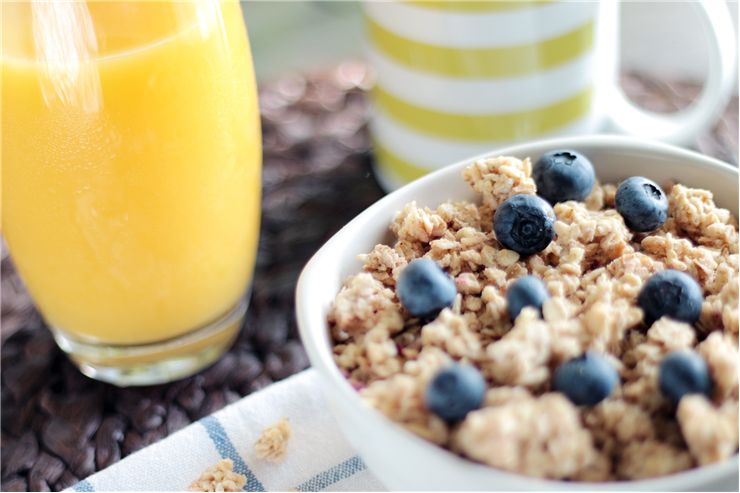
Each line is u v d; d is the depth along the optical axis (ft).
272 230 1.50
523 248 1.05
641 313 0.98
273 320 1.38
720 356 0.92
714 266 1.05
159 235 1.21
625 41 1.78
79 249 1.21
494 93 1.40
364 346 0.98
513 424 0.86
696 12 1.40
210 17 1.19
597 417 0.92
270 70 1.86
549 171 1.10
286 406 1.20
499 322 0.99
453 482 0.88
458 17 1.34
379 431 0.90
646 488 0.85
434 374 0.91
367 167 1.60
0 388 1.32
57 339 1.33
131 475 1.15
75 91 1.14
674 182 1.14
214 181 1.22
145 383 1.31
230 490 1.12
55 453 1.24
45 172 1.17
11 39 1.15
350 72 1.81
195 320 1.29
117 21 1.14
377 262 1.05
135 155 1.17
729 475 0.86
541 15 1.35
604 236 1.06
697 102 1.50
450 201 1.13
